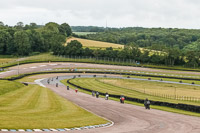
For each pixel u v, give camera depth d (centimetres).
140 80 13612
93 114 3712
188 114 4306
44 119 2961
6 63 15738
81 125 2877
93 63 18988
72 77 14025
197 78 14412
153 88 10762
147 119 3612
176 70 18150
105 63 19062
